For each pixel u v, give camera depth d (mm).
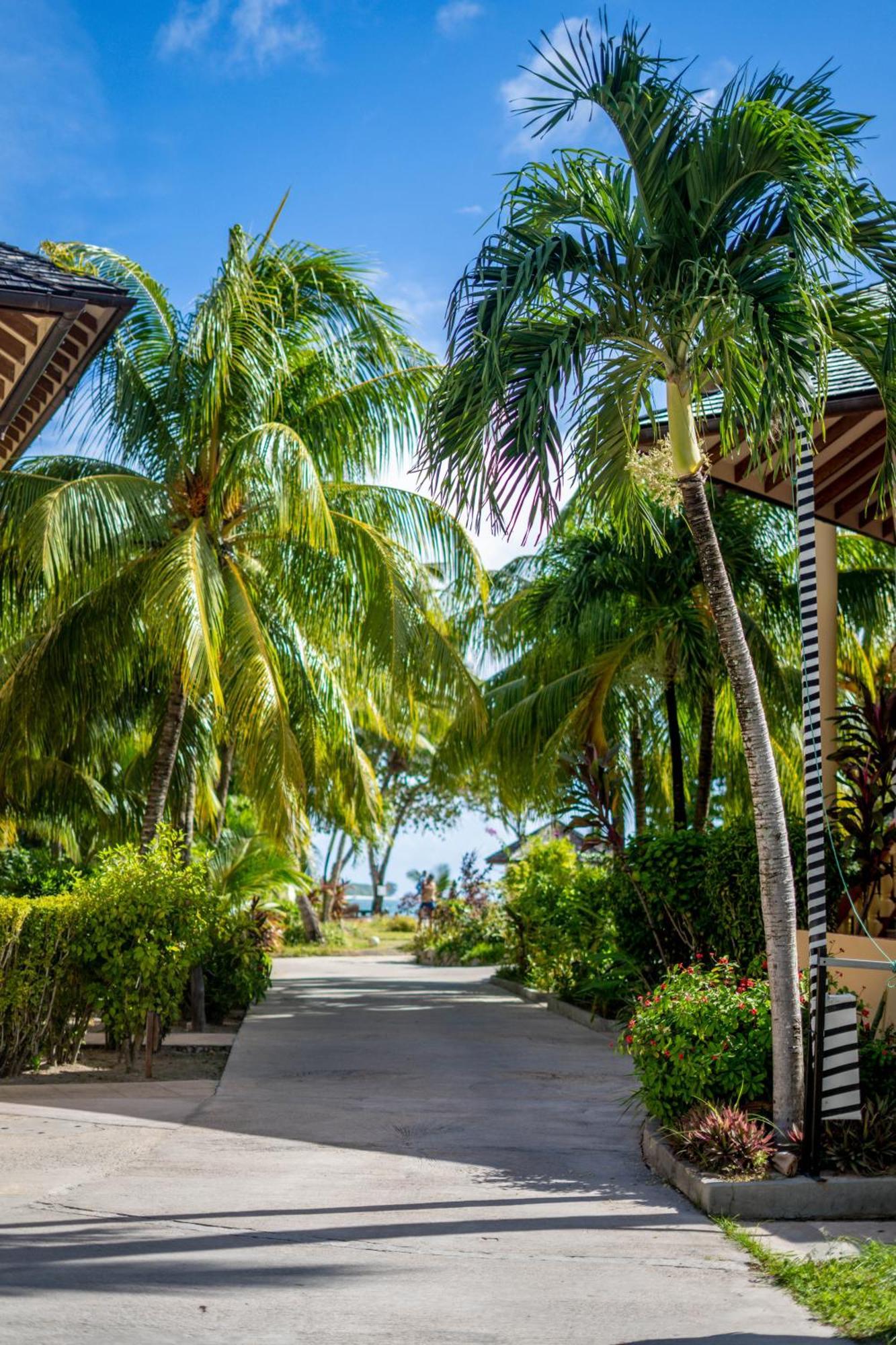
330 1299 4582
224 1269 4910
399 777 41094
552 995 16797
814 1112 6125
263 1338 4156
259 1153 7152
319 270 15266
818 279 6188
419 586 15273
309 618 15398
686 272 6598
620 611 17125
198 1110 8609
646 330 6934
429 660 14852
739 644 6812
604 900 14352
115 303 8883
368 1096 9234
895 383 7258
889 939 9602
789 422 6395
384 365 15672
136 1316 4324
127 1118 8258
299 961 29625
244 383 14555
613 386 7430
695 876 12695
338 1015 15406
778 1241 5410
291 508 12969
